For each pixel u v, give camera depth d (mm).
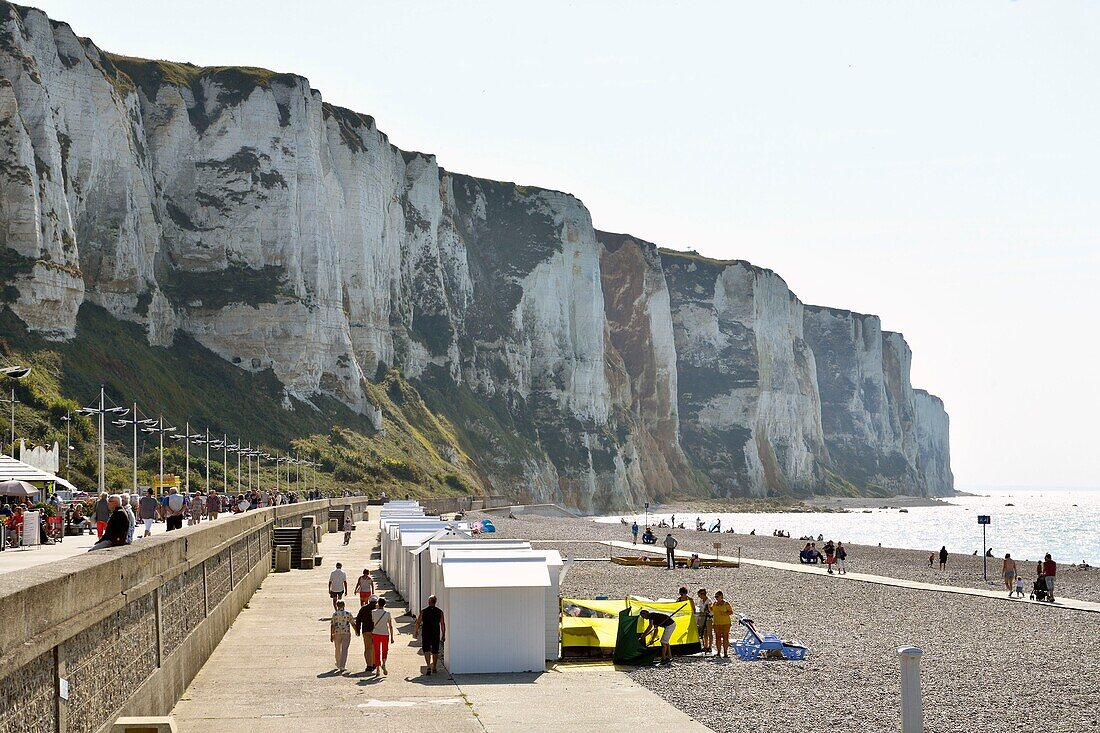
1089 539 160125
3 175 115938
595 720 22188
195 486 109750
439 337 195375
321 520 85375
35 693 12680
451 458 171125
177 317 143375
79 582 14398
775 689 27219
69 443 95875
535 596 27703
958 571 73750
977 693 27734
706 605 32812
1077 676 30344
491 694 24750
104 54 147500
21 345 110500
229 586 36031
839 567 65500
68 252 121250
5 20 126125
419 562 37906
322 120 167875
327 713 22312
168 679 21641
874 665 31609
